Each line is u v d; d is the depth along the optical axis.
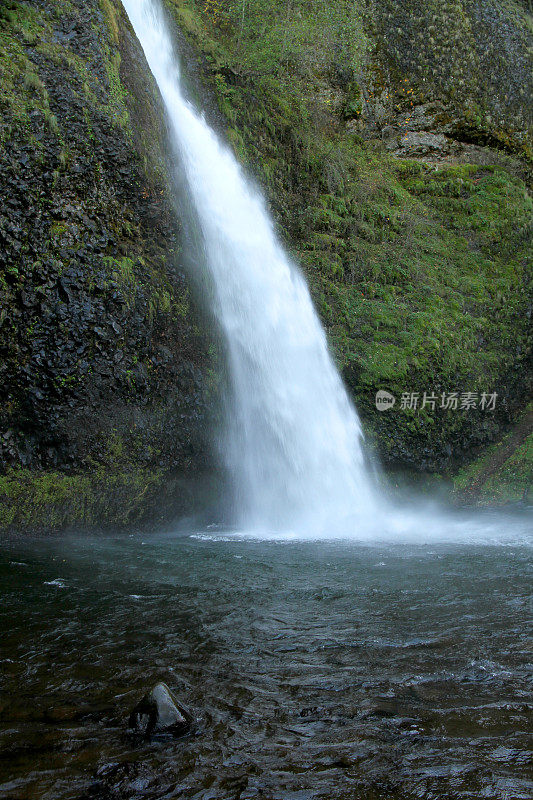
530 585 6.21
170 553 7.46
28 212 8.10
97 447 8.49
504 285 15.05
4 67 8.22
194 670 4.09
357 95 17.33
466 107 17.62
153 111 10.16
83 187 8.66
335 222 14.49
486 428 14.01
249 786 2.87
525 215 16.33
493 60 18.08
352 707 3.61
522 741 3.25
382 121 17.67
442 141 17.75
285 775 2.95
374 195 15.77
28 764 2.99
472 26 18.03
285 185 14.27
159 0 13.18
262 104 14.52
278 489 10.91
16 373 8.05
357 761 3.07
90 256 8.55
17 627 4.79
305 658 4.32
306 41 15.56
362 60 17.30
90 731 3.30
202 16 14.98
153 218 9.55
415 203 16.19
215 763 3.04
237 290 11.32
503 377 14.38
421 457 12.79
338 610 5.38
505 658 4.35
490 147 17.94
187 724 3.35
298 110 15.71
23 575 6.26
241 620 5.08
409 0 17.81
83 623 4.92
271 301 11.98
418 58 17.62
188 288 9.95
